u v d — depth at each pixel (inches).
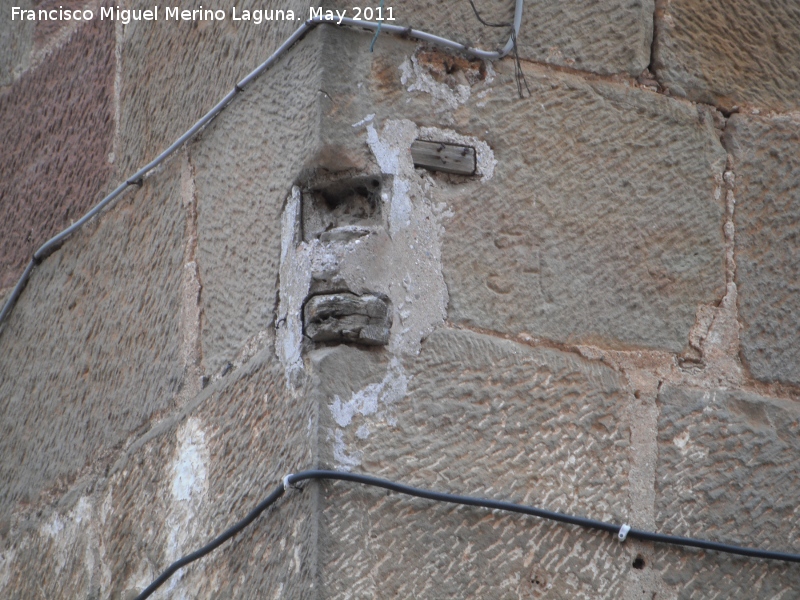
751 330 396.8
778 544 377.1
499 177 375.2
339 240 357.1
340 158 359.9
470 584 340.5
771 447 386.9
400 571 335.6
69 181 486.9
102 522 420.5
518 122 381.1
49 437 463.2
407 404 349.7
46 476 458.9
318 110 360.5
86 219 463.8
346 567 331.0
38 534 452.4
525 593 345.7
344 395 344.8
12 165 524.1
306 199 367.2
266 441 357.4
